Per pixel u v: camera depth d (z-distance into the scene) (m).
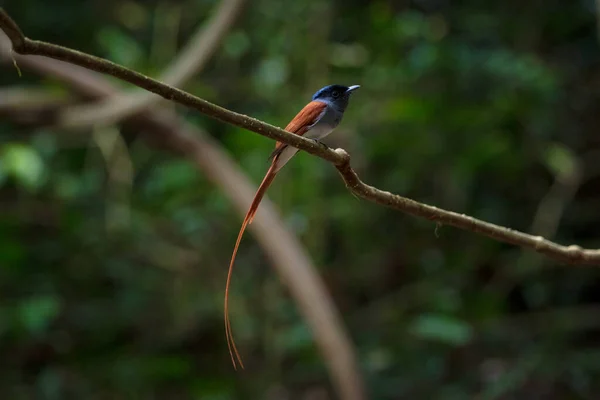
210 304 10.16
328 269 10.56
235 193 8.28
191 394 9.85
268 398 9.65
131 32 12.24
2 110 8.48
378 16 10.90
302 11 10.20
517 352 10.22
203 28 10.95
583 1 11.16
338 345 7.40
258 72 10.46
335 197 10.24
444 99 9.93
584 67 11.51
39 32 12.04
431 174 10.47
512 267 10.84
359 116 10.06
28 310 9.28
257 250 10.35
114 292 10.77
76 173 11.59
